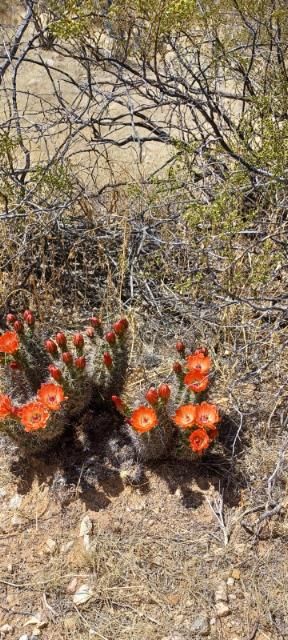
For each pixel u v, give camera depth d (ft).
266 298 5.16
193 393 4.67
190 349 5.57
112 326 5.28
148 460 4.84
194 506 4.65
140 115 6.95
